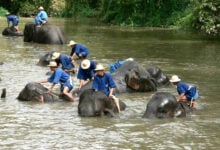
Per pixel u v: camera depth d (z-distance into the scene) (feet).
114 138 37.60
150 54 86.94
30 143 36.14
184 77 64.54
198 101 50.85
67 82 50.78
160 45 101.30
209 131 39.86
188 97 46.80
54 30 102.63
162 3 150.61
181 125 41.57
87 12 204.74
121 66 58.03
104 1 177.27
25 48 93.09
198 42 108.27
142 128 40.47
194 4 130.93
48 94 50.31
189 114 45.39
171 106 44.11
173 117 43.83
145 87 56.03
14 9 207.51
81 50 73.51
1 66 70.38
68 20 183.42
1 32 124.36
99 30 136.67
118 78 56.13
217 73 67.97
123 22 156.15
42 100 49.57
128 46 98.32
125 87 55.42
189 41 110.01
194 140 37.40
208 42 108.47
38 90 50.24
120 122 42.29
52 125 41.04
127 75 55.98
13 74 63.98
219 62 78.48
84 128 40.27
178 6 149.79
